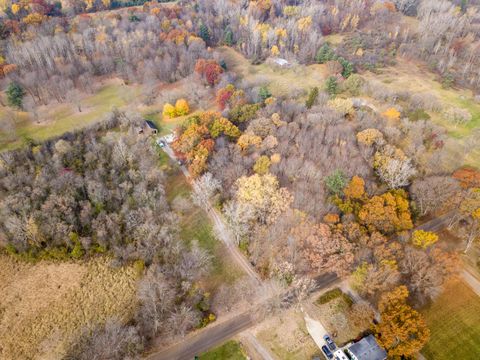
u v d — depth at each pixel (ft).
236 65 615.57
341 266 283.79
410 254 272.10
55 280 291.99
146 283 267.80
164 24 639.76
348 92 526.98
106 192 334.44
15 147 409.49
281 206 309.63
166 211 339.36
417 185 332.60
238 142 378.73
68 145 390.01
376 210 300.40
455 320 268.62
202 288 289.53
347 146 374.43
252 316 270.67
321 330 262.26
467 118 456.04
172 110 471.62
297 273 289.94
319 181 338.34
